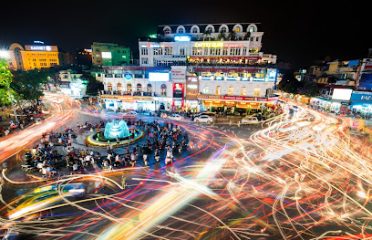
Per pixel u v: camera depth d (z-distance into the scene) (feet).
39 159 74.08
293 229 46.78
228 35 154.71
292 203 55.42
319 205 54.75
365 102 141.18
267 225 47.83
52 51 331.98
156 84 146.41
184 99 143.95
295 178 66.69
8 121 126.72
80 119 133.80
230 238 44.16
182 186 62.64
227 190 60.95
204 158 81.25
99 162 75.92
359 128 116.26
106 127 100.68
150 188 61.52
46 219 49.16
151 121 130.31
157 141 91.50
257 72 134.41
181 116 137.18
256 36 154.20
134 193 59.06
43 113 147.74
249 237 44.42
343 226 47.80
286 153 86.74
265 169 73.26
